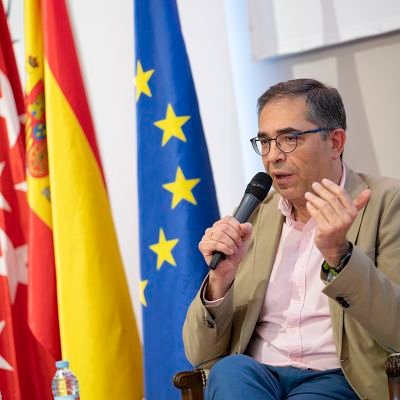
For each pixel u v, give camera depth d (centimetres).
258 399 278
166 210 410
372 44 434
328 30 438
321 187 273
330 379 297
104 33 520
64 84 431
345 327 297
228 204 484
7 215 449
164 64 418
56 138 428
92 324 417
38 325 430
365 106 436
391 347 285
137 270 512
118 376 419
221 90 484
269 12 454
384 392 287
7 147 457
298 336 309
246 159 477
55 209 425
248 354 323
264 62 467
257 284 322
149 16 423
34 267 433
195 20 489
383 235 304
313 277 314
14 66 471
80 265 420
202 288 315
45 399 448
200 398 310
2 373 436
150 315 410
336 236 268
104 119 521
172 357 403
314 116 310
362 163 438
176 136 411
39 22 448
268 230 331
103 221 429
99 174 435
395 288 285
